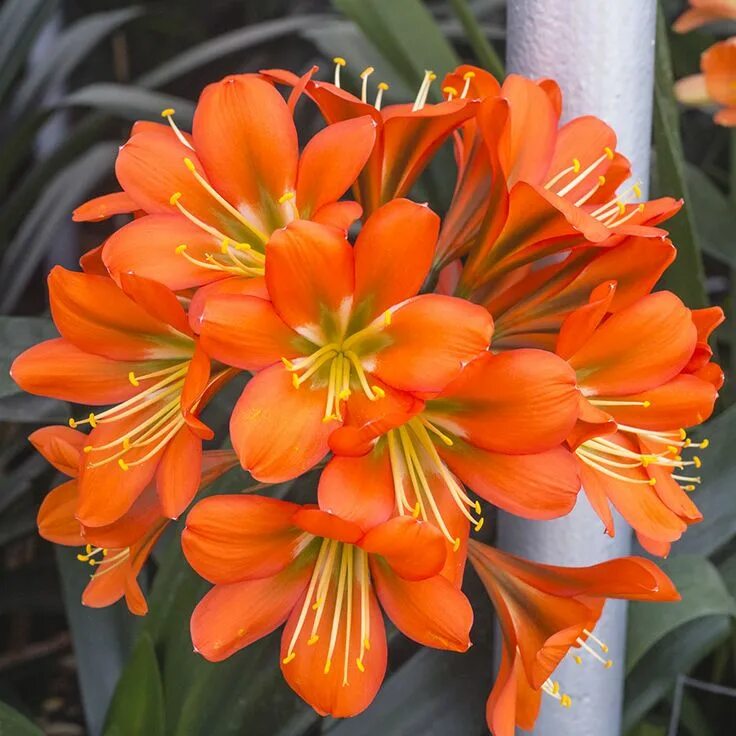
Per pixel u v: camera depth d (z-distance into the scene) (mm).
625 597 465
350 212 447
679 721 671
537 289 473
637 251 458
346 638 458
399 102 696
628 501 475
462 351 427
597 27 499
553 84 490
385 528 417
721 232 736
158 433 464
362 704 458
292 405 432
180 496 448
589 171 483
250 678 566
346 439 421
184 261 456
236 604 453
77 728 804
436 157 678
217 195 464
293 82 476
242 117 459
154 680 542
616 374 462
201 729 562
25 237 898
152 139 469
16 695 779
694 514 478
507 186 459
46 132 1118
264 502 433
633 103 509
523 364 427
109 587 498
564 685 540
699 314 474
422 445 458
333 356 447
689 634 609
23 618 875
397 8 655
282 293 430
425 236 432
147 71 1356
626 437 483
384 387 439
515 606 479
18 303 1164
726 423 609
